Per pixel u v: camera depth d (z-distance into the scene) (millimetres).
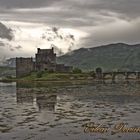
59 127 47625
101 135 41156
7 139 40281
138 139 38750
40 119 55938
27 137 41188
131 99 90125
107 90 131375
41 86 179125
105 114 60531
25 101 91375
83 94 113000
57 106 76812
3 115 61406
